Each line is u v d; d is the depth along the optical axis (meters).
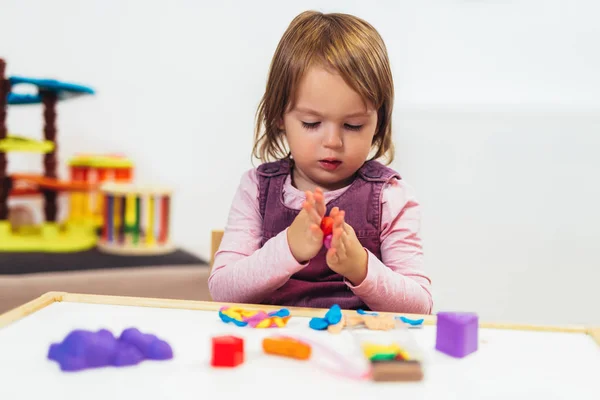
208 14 2.14
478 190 1.95
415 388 0.46
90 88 1.99
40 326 0.57
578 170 1.93
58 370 0.47
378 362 0.48
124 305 0.64
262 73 2.15
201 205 2.21
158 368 0.48
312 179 0.89
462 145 1.95
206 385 0.45
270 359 0.50
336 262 0.69
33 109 2.20
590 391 0.46
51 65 2.17
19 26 2.15
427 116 1.95
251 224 0.93
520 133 1.94
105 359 0.48
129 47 2.17
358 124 0.81
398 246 0.88
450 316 0.53
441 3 1.95
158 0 2.15
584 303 1.93
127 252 1.83
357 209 0.89
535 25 1.93
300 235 0.72
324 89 0.78
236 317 0.59
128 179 2.07
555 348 0.55
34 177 1.89
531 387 0.46
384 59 0.86
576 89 1.93
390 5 1.97
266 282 0.75
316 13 0.91
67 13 2.15
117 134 2.21
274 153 0.98
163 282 1.60
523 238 1.95
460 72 1.96
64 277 1.52
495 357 0.52
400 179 0.93
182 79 2.17
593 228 1.93
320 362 0.50
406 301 0.77
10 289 1.44
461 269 1.95
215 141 2.19
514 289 1.95
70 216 2.11
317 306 0.86
